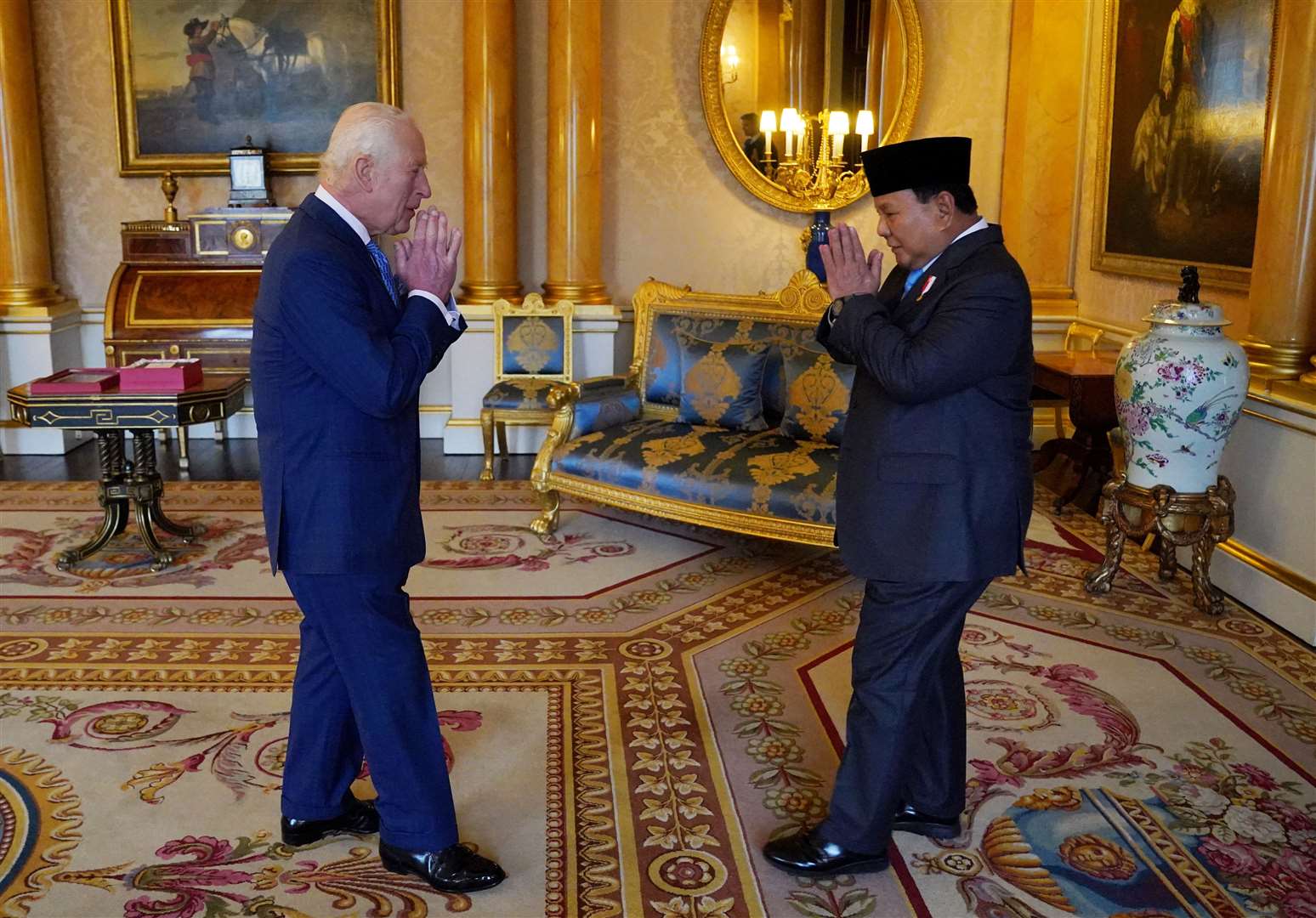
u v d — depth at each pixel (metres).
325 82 7.32
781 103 7.39
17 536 5.44
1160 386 4.46
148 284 7.05
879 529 2.55
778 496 4.83
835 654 4.14
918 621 2.56
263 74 7.29
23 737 3.42
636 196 7.56
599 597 4.72
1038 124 7.31
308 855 2.83
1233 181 5.48
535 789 3.16
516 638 4.26
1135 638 4.35
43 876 2.71
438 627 4.35
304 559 2.46
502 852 2.85
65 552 5.03
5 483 6.46
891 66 7.37
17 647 4.11
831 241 2.61
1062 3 7.16
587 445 5.44
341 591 2.50
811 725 3.58
